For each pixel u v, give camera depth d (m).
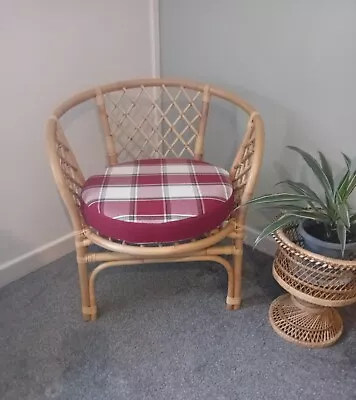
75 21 1.66
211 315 1.67
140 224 1.39
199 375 1.46
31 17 1.55
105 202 1.45
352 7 1.40
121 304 1.71
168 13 1.87
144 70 1.97
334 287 1.42
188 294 1.76
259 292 1.77
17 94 1.61
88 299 1.61
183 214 1.41
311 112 1.62
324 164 1.48
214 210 1.45
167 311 1.68
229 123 1.88
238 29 1.69
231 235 1.54
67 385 1.43
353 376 1.46
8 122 1.62
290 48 1.58
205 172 1.62
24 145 1.69
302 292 1.46
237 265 1.60
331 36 1.48
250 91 1.76
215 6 1.71
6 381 1.44
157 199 1.46
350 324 1.64
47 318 1.66
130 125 1.99
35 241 1.87
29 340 1.57
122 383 1.43
